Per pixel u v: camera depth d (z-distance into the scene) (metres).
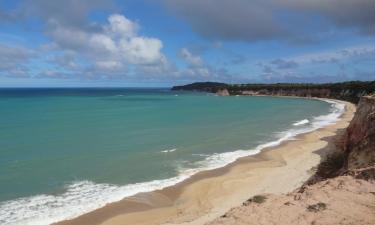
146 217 17.19
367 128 22.81
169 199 19.64
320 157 28.78
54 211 17.67
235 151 31.86
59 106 87.12
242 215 10.77
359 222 10.05
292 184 21.86
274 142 36.22
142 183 22.27
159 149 32.56
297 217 10.48
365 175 13.75
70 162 27.30
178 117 61.66
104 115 64.62
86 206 18.41
